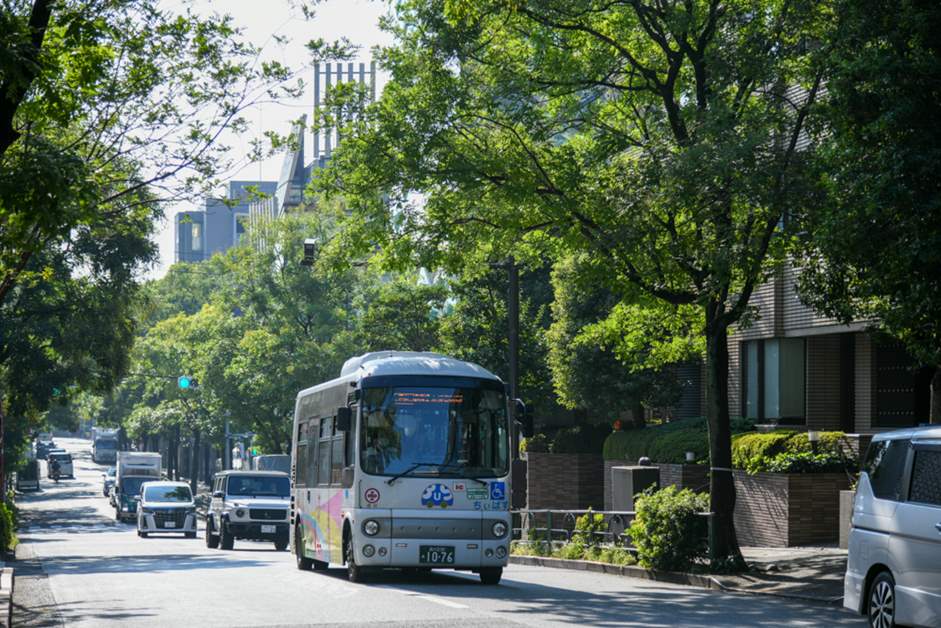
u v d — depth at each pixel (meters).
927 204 17.06
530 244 29.09
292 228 74.50
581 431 48.94
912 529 13.74
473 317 50.12
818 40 23.09
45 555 37.72
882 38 18.77
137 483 76.06
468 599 18.81
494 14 25.72
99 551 40.81
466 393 23.16
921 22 17.75
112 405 126.31
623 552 28.80
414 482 22.56
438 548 22.45
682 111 24.67
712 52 23.11
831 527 30.30
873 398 34.56
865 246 17.86
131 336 55.81
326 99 26.48
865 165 17.97
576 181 25.11
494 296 49.91
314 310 73.25
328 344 71.69
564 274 43.53
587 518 32.53
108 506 100.31
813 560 25.78
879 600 14.45
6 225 18.03
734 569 24.31
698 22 24.45
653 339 32.78
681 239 23.97
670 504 25.30
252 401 76.06
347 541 23.39
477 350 49.44
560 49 26.08
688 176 21.12
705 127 21.73
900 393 33.72
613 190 23.39
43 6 16.34
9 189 15.17
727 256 21.84
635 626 14.81
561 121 26.25
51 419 125.25
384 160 25.73
